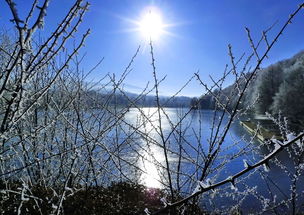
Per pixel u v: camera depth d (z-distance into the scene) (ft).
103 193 19.03
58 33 4.45
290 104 137.18
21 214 11.85
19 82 4.49
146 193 21.33
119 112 11.48
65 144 13.29
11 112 4.99
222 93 7.53
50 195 13.75
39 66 4.77
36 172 15.20
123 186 21.25
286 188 34.50
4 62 7.32
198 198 7.41
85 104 13.38
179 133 8.07
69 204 15.81
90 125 13.85
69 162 12.60
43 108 12.96
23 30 3.92
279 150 2.62
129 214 17.57
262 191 34.19
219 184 2.98
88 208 16.10
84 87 13.64
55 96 13.21
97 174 12.92
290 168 41.22
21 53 4.17
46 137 12.96
